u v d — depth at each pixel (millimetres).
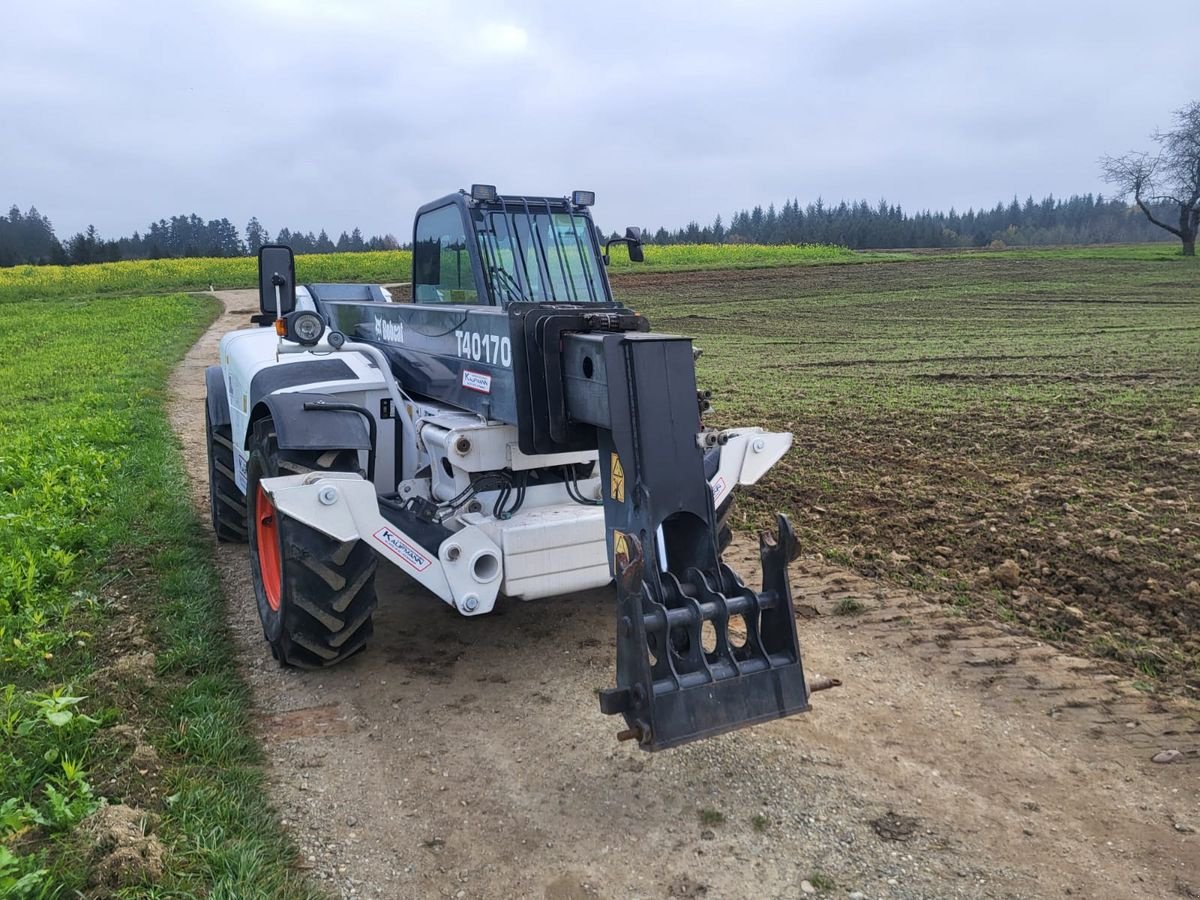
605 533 3922
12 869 2713
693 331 21812
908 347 17703
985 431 9703
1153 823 3199
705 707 3068
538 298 4688
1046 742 3721
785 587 3240
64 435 10117
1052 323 20750
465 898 2873
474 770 3588
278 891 2805
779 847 3102
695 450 3318
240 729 3814
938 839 3131
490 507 4359
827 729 3850
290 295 5438
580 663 4523
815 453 8961
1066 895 2850
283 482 3814
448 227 4797
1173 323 19812
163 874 2826
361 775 3547
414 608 5234
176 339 23469
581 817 3285
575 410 3643
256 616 5152
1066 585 5320
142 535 6500
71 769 3229
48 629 4809
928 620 4910
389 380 4805
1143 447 8617
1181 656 4387
